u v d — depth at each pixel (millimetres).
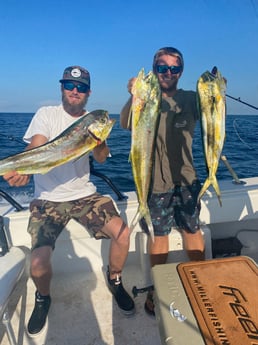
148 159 1961
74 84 2590
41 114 2646
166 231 2441
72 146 2168
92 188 2748
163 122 2402
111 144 11312
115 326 2266
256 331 1262
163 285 1569
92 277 2811
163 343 1308
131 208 2836
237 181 3166
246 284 1543
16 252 2438
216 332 1268
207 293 1493
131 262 2953
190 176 2477
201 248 2490
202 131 1936
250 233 3055
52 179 2578
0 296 1960
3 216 2727
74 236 2783
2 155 10523
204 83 1908
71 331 2234
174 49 2375
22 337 2188
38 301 2275
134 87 1871
